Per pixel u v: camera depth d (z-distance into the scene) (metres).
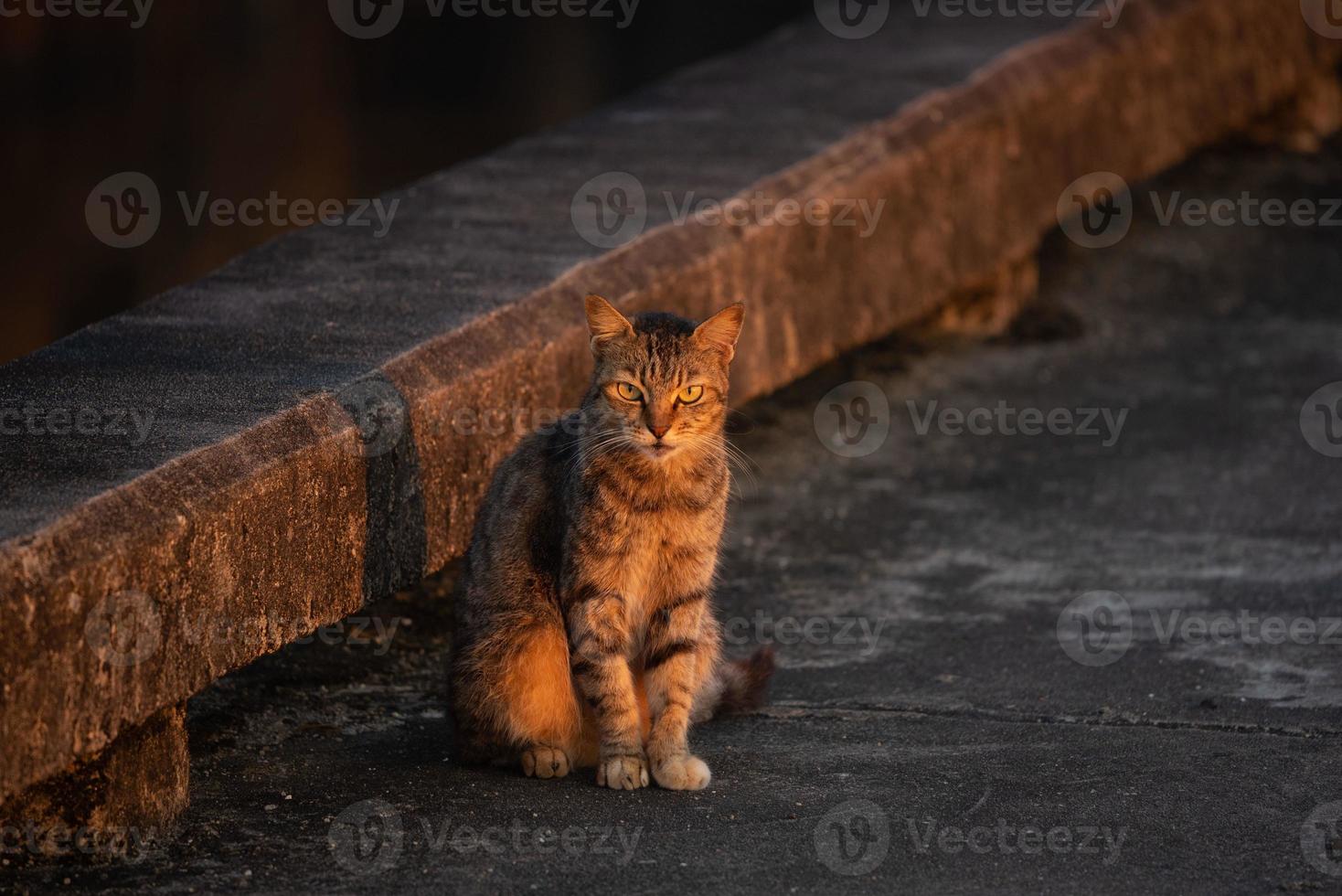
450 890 7.04
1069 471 14.89
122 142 24.44
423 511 9.54
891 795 8.19
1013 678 10.24
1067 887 7.05
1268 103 22.64
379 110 28.86
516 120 28.80
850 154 15.47
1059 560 12.66
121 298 21.52
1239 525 13.23
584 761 8.92
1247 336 18.55
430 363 9.77
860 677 10.39
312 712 9.70
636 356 8.72
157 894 6.95
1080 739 9.04
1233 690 9.81
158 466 7.51
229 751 8.95
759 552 13.10
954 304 18.73
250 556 7.88
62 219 22.41
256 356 9.58
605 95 30.47
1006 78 17.94
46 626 6.56
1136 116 20.02
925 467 15.15
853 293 15.29
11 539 6.54
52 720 6.64
